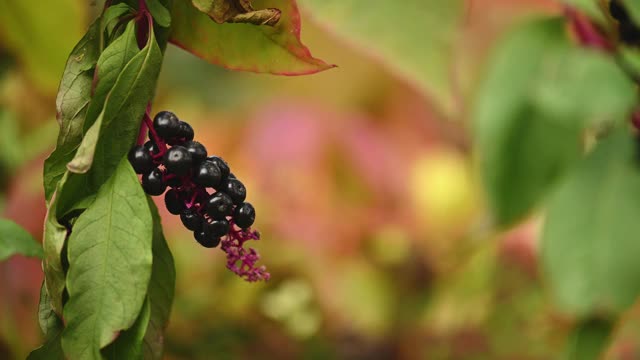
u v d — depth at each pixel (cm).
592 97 78
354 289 182
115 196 77
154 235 79
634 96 78
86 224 77
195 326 172
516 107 79
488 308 185
